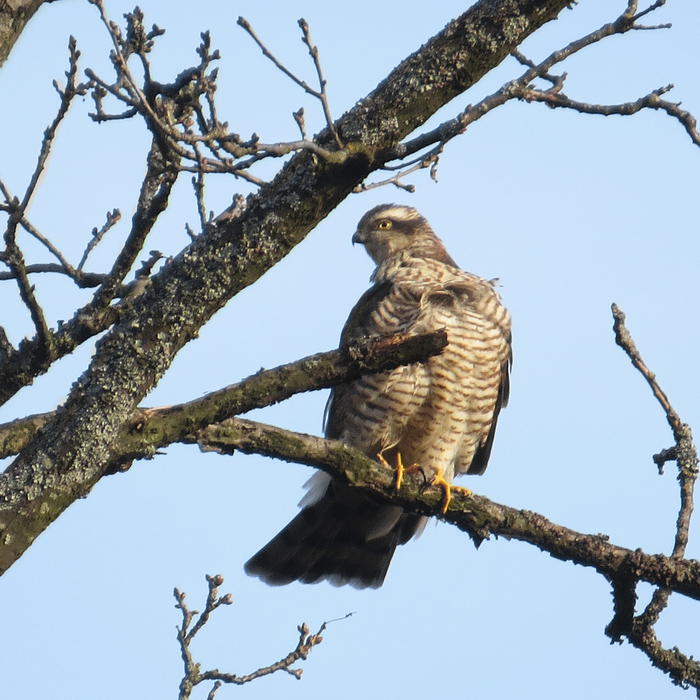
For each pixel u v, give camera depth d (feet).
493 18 24.03
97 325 24.26
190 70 21.39
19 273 22.07
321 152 21.72
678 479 28.89
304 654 28.19
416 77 23.72
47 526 21.27
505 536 29.84
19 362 23.85
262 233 22.58
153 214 22.17
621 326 29.35
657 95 27.61
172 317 22.39
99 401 21.86
